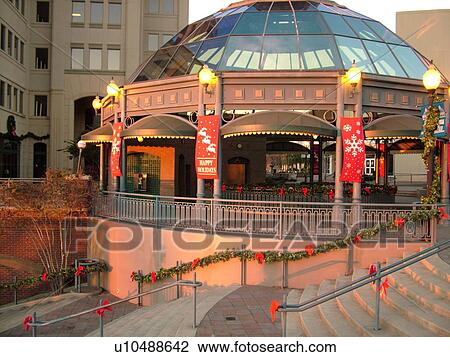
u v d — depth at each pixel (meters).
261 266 11.48
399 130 13.65
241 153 23.67
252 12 16.64
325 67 14.62
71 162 39.72
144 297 12.98
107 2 40.41
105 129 18.33
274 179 26.50
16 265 16.48
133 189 20.77
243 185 17.72
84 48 40.22
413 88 14.87
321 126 13.29
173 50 17.41
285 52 15.08
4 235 16.45
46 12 40.38
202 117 13.95
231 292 10.91
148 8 42.50
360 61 15.09
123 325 10.41
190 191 22.91
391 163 41.50
